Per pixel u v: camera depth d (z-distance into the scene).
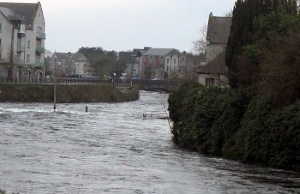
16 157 30.58
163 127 58.31
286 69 30.53
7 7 122.00
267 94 31.38
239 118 34.16
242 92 34.41
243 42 38.34
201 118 37.06
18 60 113.62
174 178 25.00
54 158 30.84
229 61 39.66
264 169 28.86
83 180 23.86
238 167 29.38
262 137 30.48
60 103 97.25
